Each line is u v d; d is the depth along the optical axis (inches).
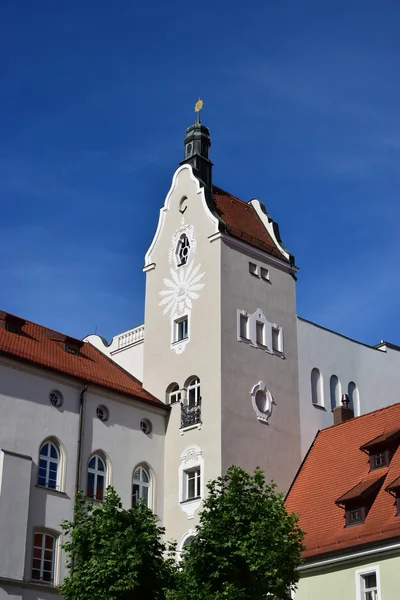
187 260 2055.9
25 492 1614.2
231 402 1886.1
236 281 1998.0
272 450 1930.4
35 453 1675.7
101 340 2249.0
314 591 1633.9
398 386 2341.3
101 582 1334.9
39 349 1836.9
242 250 2041.1
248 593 1323.8
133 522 1402.6
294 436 1995.6
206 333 1946.4
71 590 1355.8
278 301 2086.6
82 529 1396.4
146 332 2086.6
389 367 2336.4
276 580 1342.3
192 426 1894.7
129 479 1843.0
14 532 1574.8
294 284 2148.1
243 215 2150.6
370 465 1761.8
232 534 1360.7
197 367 1939.0
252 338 1982.0
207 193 2079.2
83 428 1779.0
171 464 1910.7
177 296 2047.2
